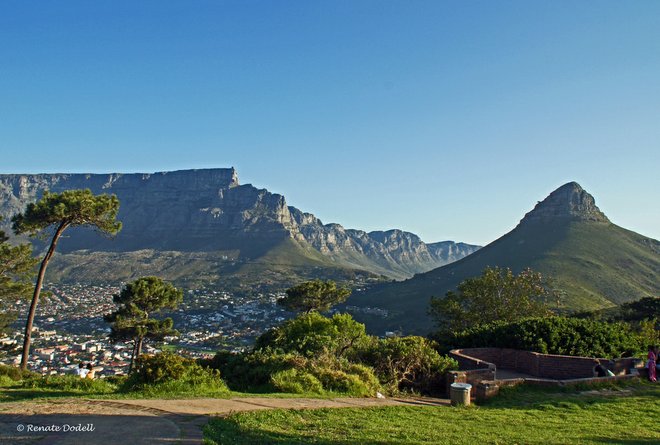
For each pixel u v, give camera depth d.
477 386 13.66
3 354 38.31
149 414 8.91
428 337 25.86
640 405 12.19
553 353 19.16
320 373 14.51
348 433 8.41
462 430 9.30
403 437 8.36
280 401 11.31
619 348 20.17
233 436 7.68
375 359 17.38
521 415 11.08
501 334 20.86
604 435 9.28
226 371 17.28
